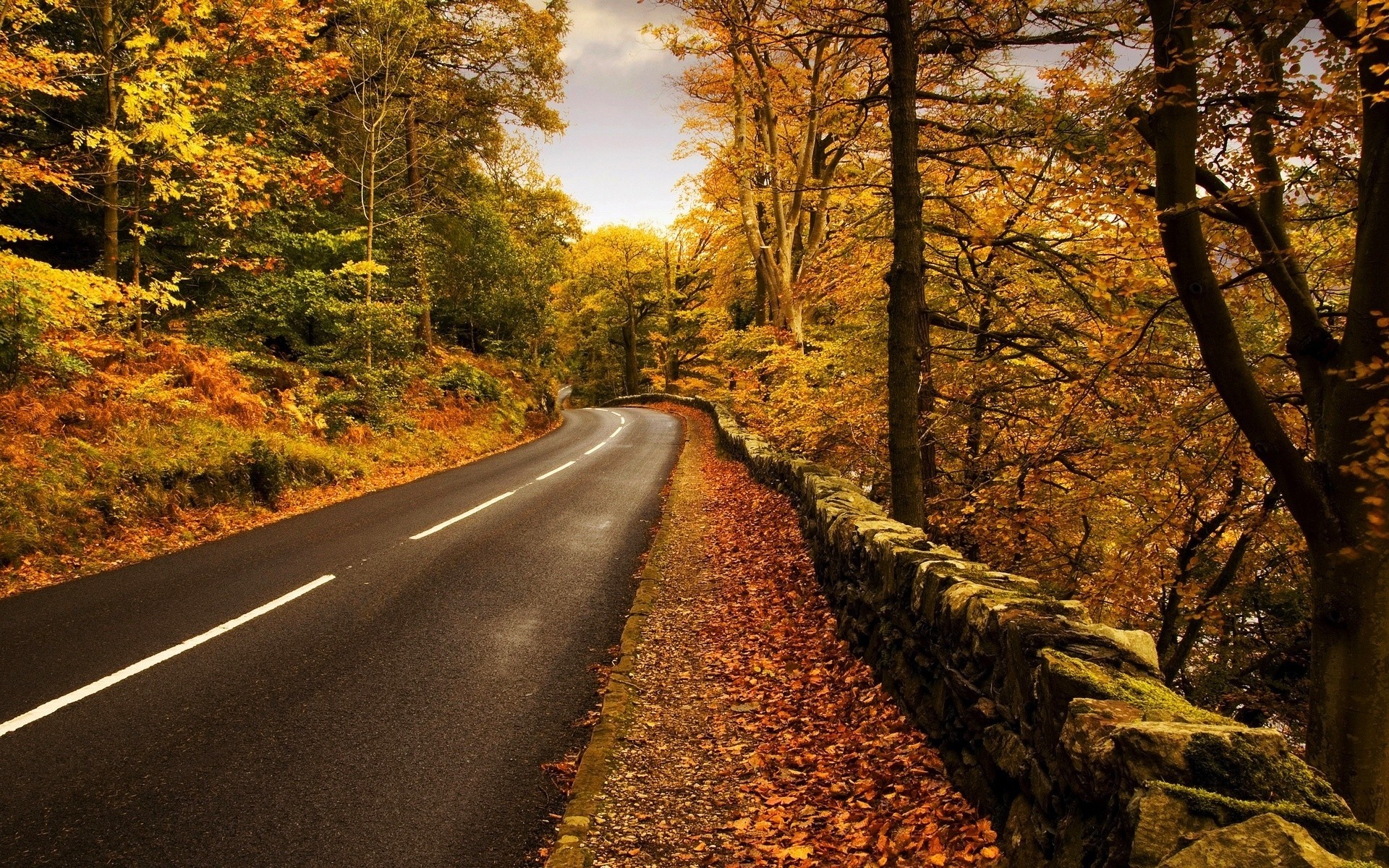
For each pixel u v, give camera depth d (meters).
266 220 17.47
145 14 12.48
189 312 17.22
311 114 22.22
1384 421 4.76
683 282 53.22
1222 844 2.04
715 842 3.84
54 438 9.84
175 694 5.23
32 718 4.78
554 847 3.71
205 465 11.36
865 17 8.62
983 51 8.59
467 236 26.53
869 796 4.18
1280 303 7.85
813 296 14.88
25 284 10.32
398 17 19.39
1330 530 5.58
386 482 15.58
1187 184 5.35
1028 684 3.32
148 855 3.51
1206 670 13.14
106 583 7.79
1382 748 5.36
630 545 10.57
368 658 6.06
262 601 7.31
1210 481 9.09
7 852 3.47
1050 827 2.94
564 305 54.44
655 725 5.19
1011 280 10.55
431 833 3.80
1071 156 6.90
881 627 5.68
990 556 12.20
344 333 18.23
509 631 6.87
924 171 11.35
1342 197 6.74
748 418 21.22
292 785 4.17
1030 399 11.02
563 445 24.69
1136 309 6.96
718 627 7.28
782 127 17.20
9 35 10.91
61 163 12.07
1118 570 10.31
